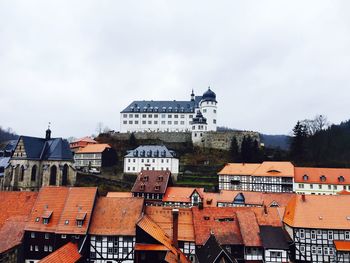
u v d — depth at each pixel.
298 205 66.56
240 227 64.56
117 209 63.81
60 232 59.38
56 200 65.56
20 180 104.62
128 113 169.25
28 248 60.78
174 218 61.59
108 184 118.75
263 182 109.56
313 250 62.38
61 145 109.50
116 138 160.62
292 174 106.81
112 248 58.91
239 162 135.00
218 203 91.81
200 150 148.75
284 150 148.50
